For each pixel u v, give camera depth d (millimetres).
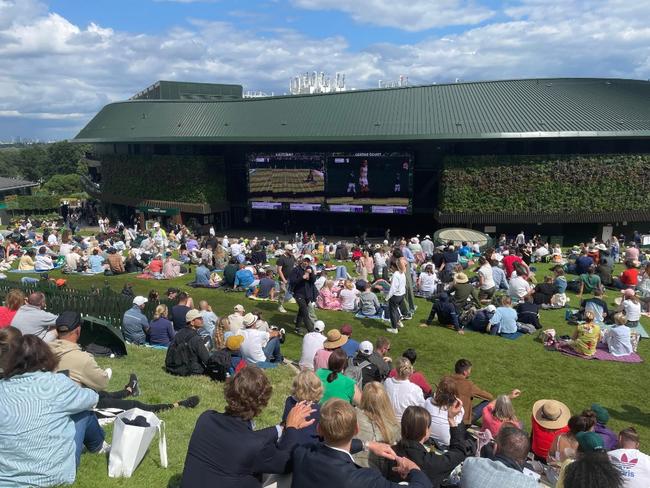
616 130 43312
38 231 61906
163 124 58875
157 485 6215
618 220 45375
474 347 17094
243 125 54594
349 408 4383
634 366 15578
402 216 55125
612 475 4000
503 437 5270
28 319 9531
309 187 53344
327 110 53125
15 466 5352
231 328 14266
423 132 46594
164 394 9859
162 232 40281
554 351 16719
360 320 19828
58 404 5582
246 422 4781
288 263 20500
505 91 50406
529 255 31422
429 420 6121
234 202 60719
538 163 45656
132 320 14727
